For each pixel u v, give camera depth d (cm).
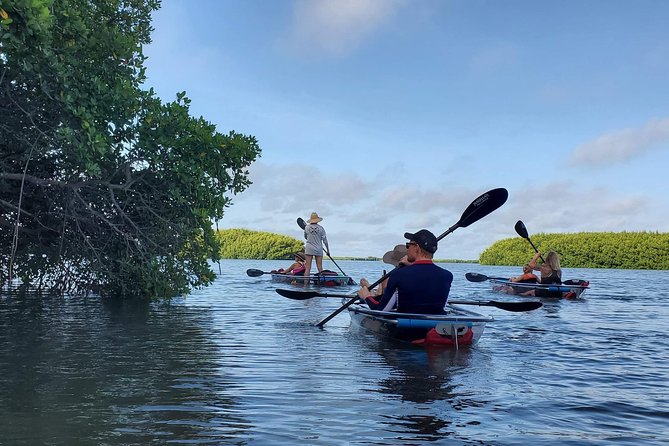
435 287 603
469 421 308
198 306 980
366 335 654
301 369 447
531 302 673
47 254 1084
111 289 1134
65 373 417
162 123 896
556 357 526
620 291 1725
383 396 362
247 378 410
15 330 641
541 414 325
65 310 855
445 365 475
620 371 462
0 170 897
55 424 288
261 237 7494
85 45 873
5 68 748
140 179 953
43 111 843
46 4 642
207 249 1017
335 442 267
